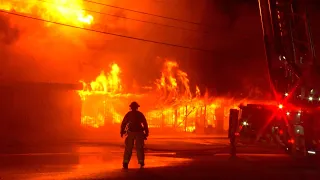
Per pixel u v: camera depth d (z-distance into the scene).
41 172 11.38
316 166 12.90
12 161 13.98
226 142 24.34
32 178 10.31
